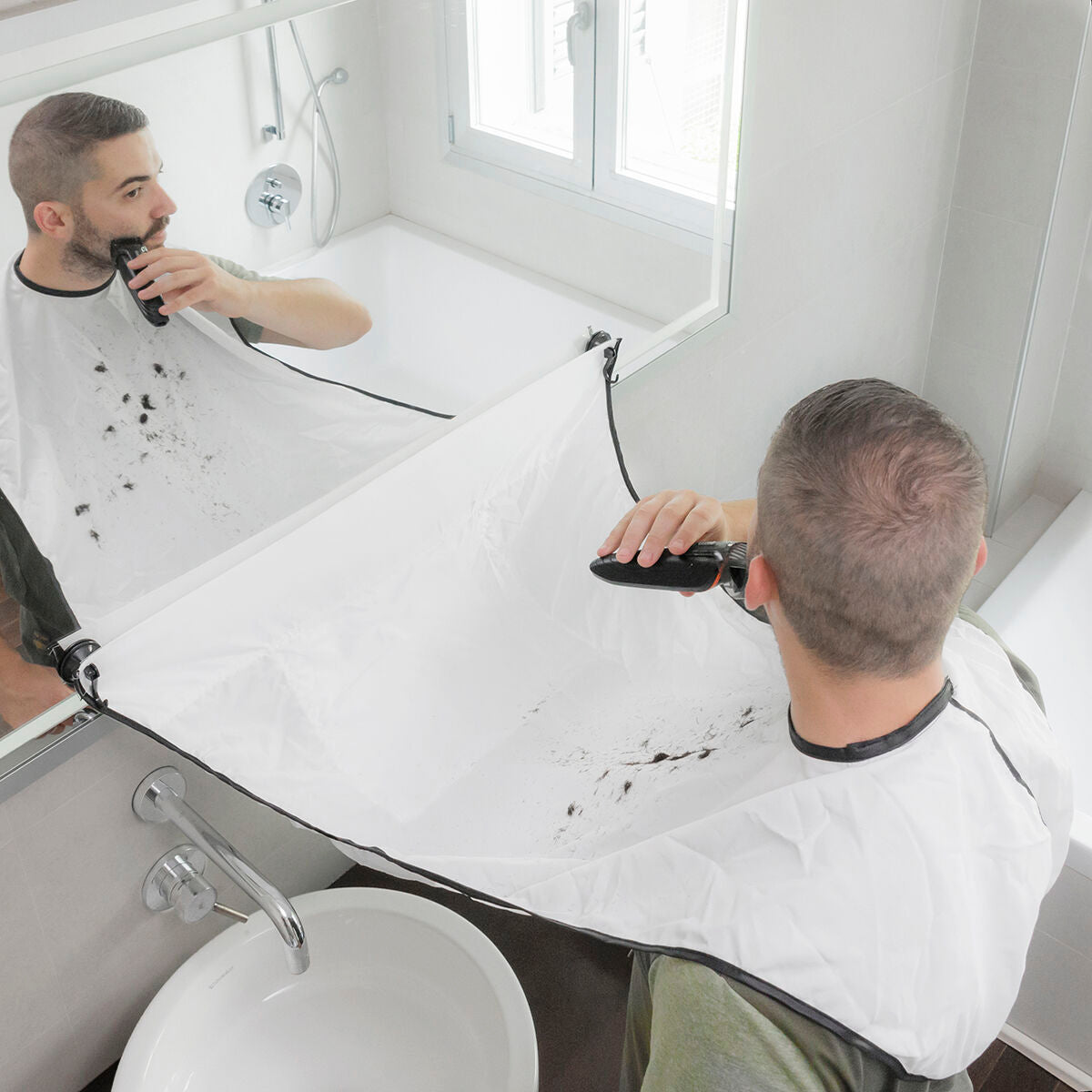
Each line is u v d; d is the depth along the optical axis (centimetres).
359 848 86
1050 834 88
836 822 74
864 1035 71
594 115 113
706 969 72
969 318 213
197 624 88
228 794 112
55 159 75
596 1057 120
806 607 71
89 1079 115
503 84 103
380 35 91
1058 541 223
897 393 71
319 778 91
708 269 142
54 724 89
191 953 118
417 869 83
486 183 107
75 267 78
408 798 94
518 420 111
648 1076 75
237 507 96
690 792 85
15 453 79
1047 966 152
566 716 102
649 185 125
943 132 188
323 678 94
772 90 140
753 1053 70
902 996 72
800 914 72
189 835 102
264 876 100
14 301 76
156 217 82
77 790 97
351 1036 114
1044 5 175
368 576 98
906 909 72
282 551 93
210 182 85
